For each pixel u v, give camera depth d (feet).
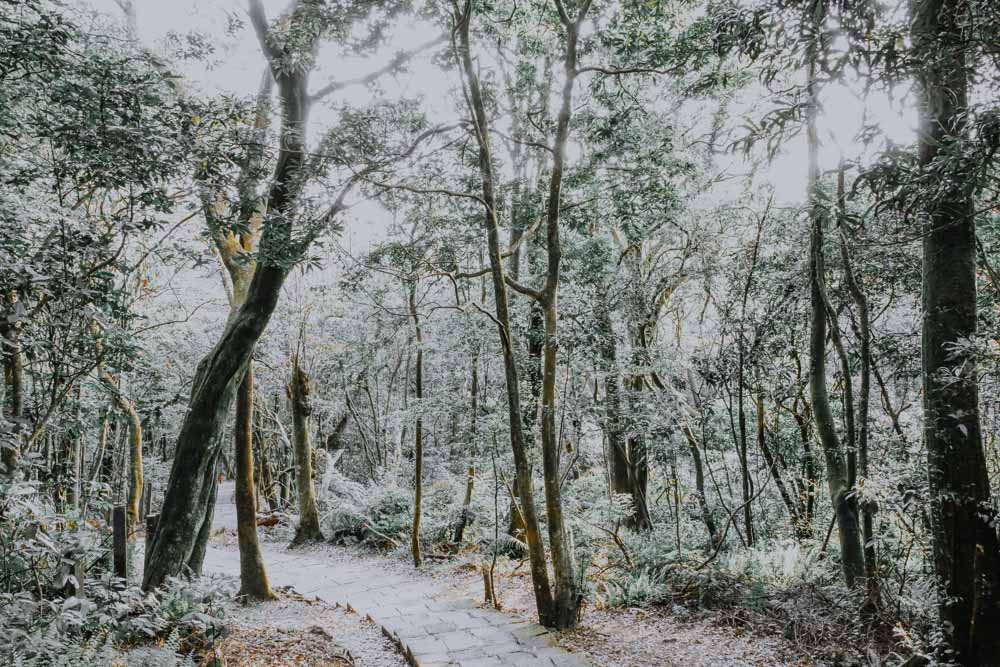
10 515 14.49
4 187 15.81
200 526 23.26
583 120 28.76
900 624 16.92
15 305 13.67
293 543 42.73
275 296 23.54
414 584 30.83
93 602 14.84
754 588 22.11
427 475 56.49
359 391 69.10
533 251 34.91
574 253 33.01
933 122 11.02
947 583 14.48
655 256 36.32
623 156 27.89
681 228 31.63
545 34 30.42
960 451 14.05
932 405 14.48
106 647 14.39
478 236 29.22
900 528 21.80
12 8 15.49
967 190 9.36
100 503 20.83
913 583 19.35
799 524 27.20
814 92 9.64
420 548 37.47
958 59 9.02
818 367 22.48
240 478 27.50
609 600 24.57
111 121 15.23
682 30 23.61
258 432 64.18
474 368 36.91
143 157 14.69
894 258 22.47
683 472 38.70
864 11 8.96
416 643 20.52
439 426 54.29
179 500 21.95
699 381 35.24
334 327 56.29
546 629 21.75
